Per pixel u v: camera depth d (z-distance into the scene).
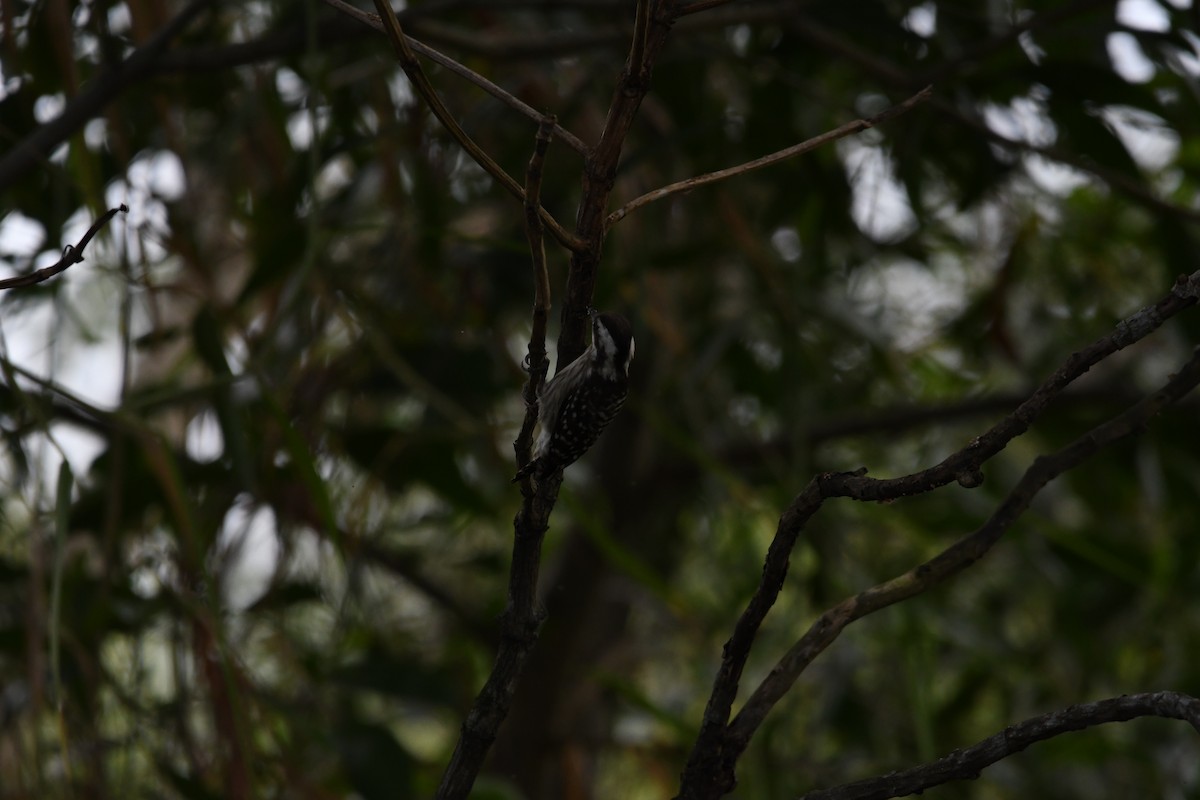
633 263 9.91
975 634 11.71
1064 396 12.05
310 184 7.14
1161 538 12.45
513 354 11.97
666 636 15.32
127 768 7.91
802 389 11.08
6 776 7.52
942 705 13.52
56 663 5.65
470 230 11.62
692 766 4.20
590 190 3.94
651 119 10.33
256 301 10.79
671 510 14.73
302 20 8.46
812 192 10.91
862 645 12.62
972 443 3.52
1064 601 12.62
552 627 12.96
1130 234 12.55
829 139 4.33
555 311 10.51
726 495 12.65
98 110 7.57
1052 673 13.53
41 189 9.10
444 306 10.34
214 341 7.46
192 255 8.40
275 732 7.20
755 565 13.91
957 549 4.52
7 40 7.38
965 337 12.93
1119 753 11.88
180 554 8.00
